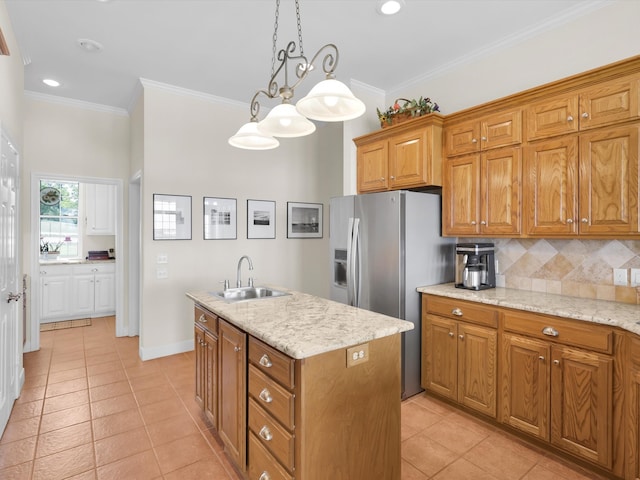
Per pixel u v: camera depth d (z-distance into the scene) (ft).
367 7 7.98
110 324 16.42
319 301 7.47
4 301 7.77
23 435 7.57
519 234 8.02
